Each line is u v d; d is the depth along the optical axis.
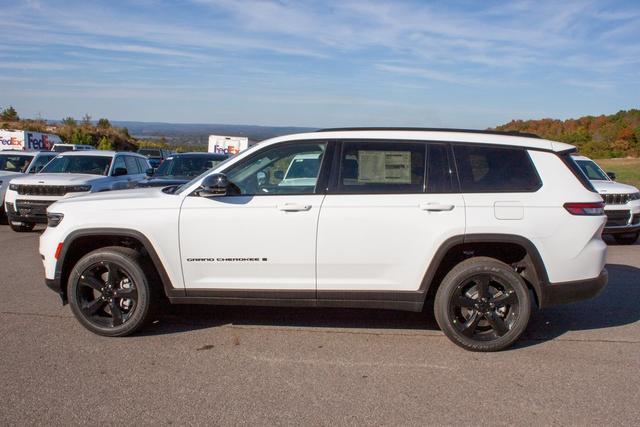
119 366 4.43
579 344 5.04
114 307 5.05
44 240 5.18
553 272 4.78
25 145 28.30
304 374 4.31
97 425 3.50
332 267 4.85
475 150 4.92
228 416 3.63
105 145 48.22
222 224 4.88
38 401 3.81
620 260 9.12
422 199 4.77
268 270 4.90
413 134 4.99
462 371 4.40
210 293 4.99
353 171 4.91
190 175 11.78
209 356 4.66
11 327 5.34
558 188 4.84
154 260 4.96
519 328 4.79
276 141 5.08
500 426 3.53
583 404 3.85
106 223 4.99
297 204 4.81
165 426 3.50
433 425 3.54
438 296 4.86
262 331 5.30
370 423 3.55
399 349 4.87
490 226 4.71
